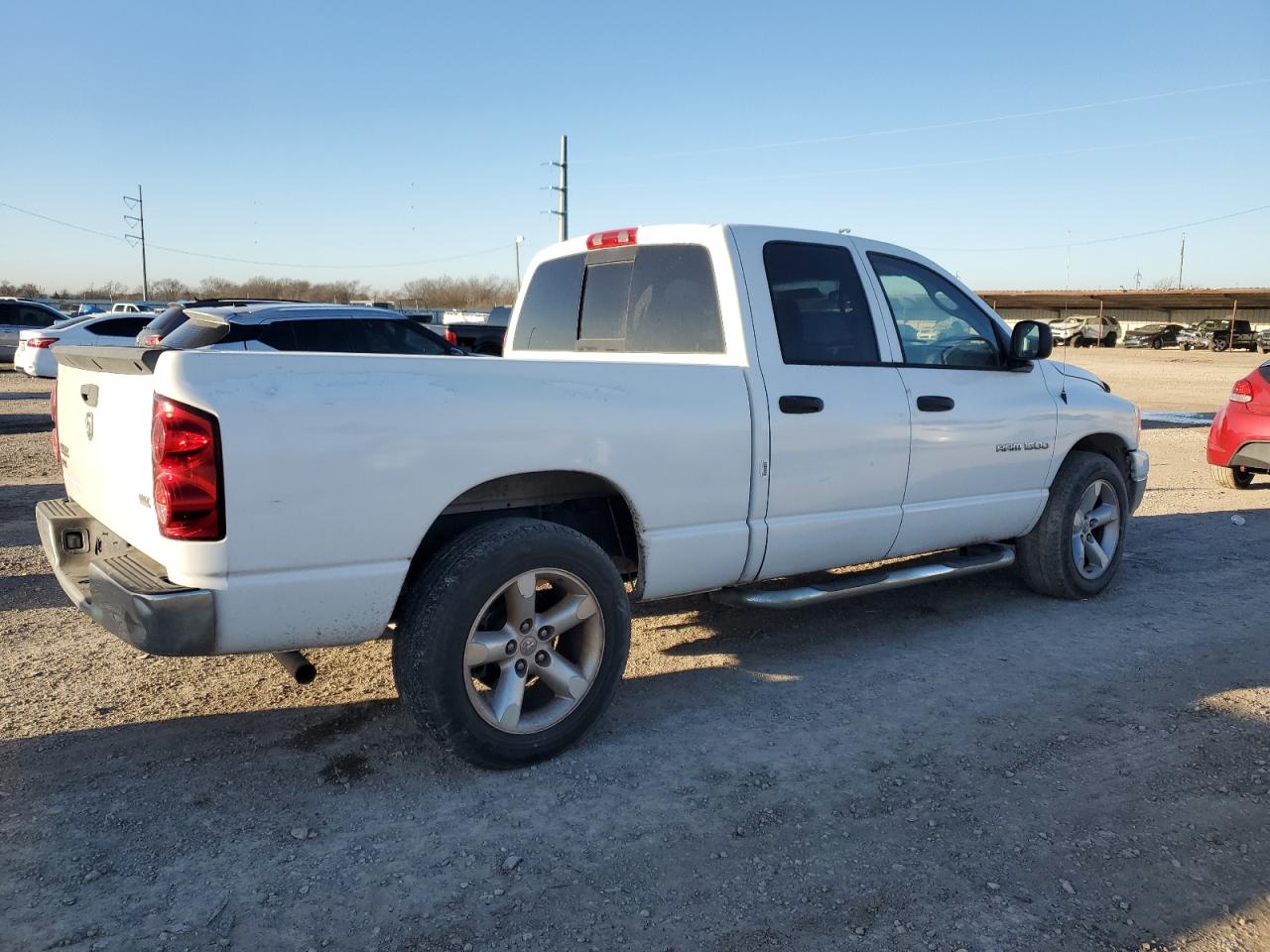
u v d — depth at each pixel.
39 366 20.03
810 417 4.27
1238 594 5.85
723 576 4.13
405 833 3.05
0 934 2.51
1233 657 4.70
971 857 2.93
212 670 4.44
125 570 3.10
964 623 5.25
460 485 3.31
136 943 2.49
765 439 4.12
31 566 6.15
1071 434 5.52
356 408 3.11
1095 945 2.52
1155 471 11.12
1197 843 3.01
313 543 3.05
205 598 2.91
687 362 4.41
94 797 3.25
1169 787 3.37
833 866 2.88
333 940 2.52
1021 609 5.52
